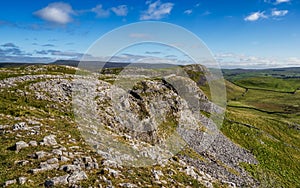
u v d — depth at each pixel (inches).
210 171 1194.6
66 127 832.3
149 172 682.2
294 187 1824.6
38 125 785.6
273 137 2999.5
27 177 488.4
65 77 1589.6
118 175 588.4
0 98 1087.6
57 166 544.1
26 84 1334.9
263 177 1712.6
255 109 5383.9
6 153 568.1
